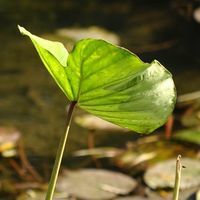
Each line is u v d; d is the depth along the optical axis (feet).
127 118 5.23
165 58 19.02
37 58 18.67
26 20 22.38
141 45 20.07
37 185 11.42
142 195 10.76
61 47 5.23
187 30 21.12
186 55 19.25
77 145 13.41
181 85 16.79
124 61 5.05
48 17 22.84
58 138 13.66
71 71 5.13
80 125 14.14
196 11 20.44
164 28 21.67
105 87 5.16
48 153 13.00
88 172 11.34
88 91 5.19
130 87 5.15
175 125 14.19
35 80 16.92
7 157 12.62
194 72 17.83
